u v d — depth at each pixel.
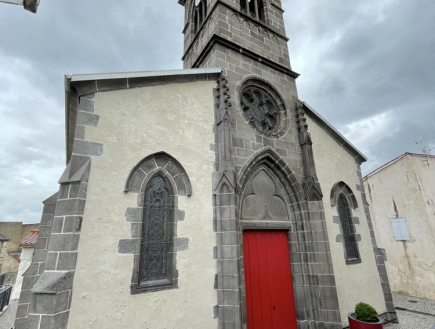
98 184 4.69
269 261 6.75
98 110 5.09
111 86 5.37
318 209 7.24
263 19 10.23
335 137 9.60
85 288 4.13
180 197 5.55
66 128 6.60
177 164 5.75
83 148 4.74
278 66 8.87
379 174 13.25
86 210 4.45
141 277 4.80
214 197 5.96
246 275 6.26
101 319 4.14
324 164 8.73
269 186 7.39
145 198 5.23
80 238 4.27
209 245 5.55
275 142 7.61
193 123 6.28
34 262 7.66
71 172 4.50
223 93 6.82
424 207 11.21
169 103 6.08
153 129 5.64
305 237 7.11
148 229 5.11
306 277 6.83
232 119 6.96
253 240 6.70
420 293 11.07
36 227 31.22
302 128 8.20
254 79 8.08
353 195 9.15
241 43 8.46
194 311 5.00
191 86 6.62
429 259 10.90
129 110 5.46
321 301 6.49
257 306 6.16
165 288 4.85
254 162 6.95
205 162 6.11
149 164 5.43
